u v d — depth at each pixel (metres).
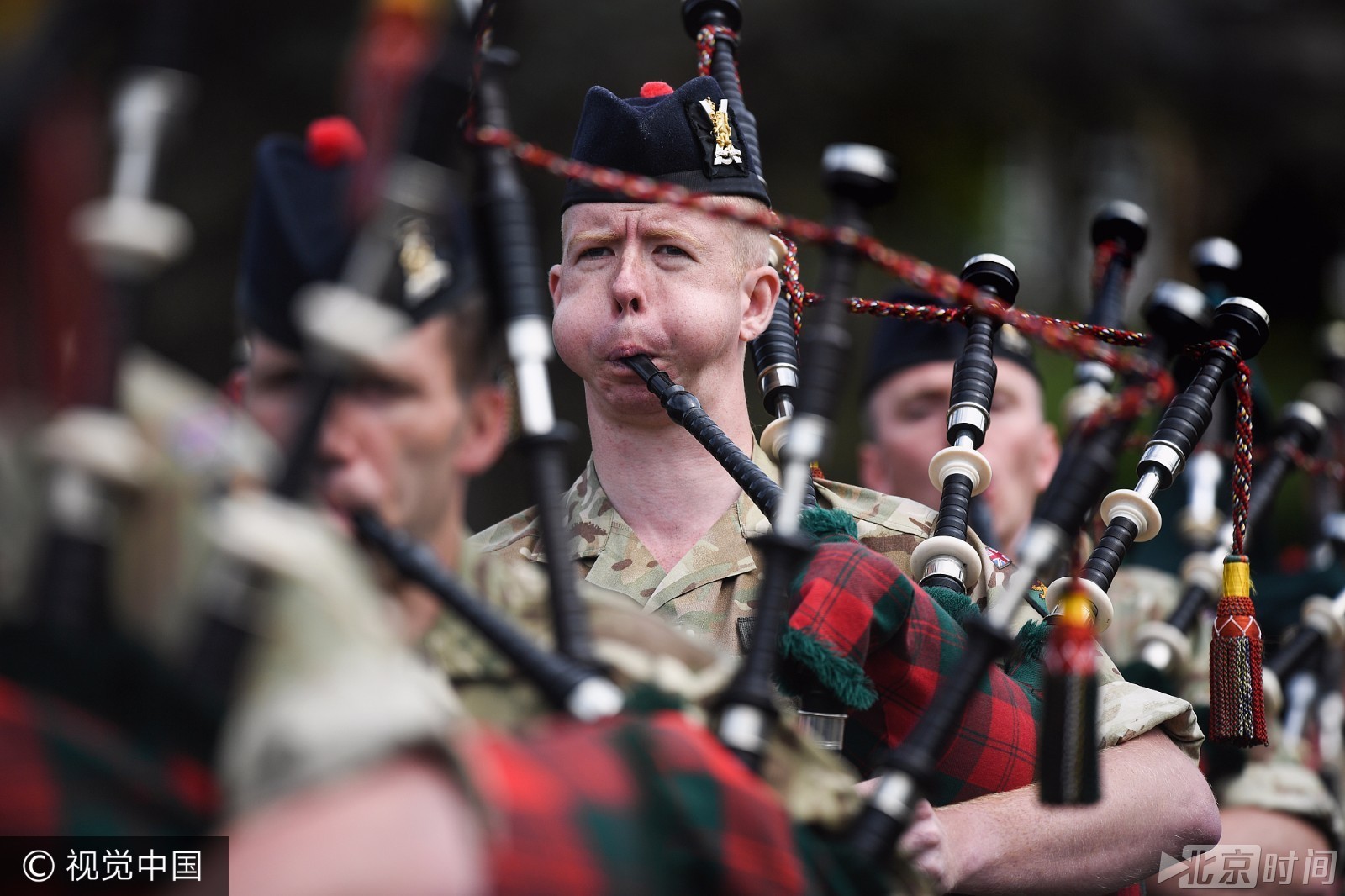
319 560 4.69
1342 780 16.89
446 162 5.50
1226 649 9.30
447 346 5.89
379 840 4.21
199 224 29.53
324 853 4.19
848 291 6.45
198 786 4.66
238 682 4.58
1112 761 9.63
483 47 6.35
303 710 4.39
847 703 7.95
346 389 5.75
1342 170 48.94
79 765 4.57
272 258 5.83
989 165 45.62
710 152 10.70
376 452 5.79
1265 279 52.25
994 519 14.30
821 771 6.35
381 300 5.66
